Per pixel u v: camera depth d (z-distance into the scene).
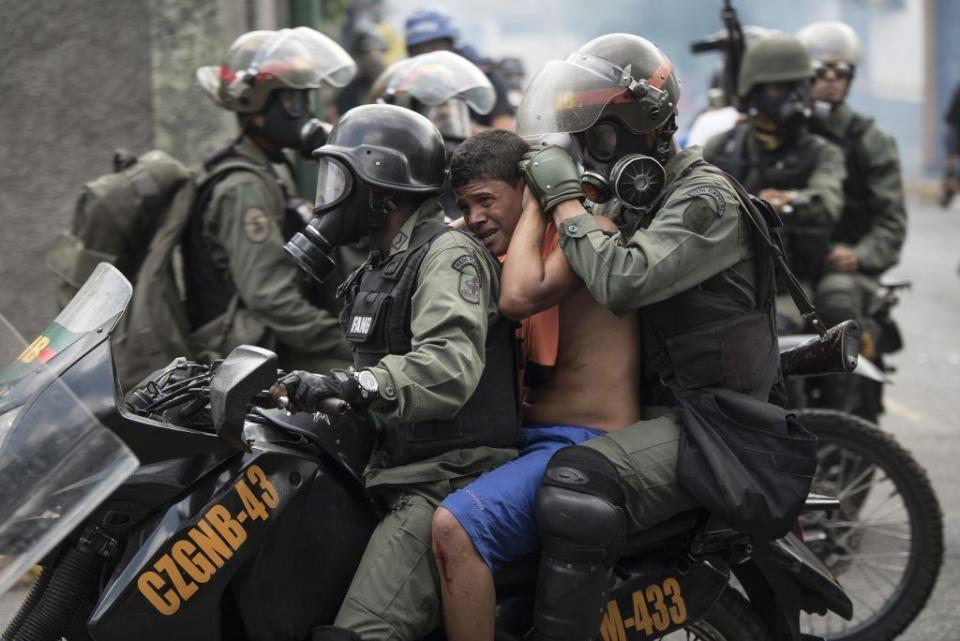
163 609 3.85
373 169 4.25
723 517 4.23
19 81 8.96
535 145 4.55
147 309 6.11
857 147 8.31
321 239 4.31
